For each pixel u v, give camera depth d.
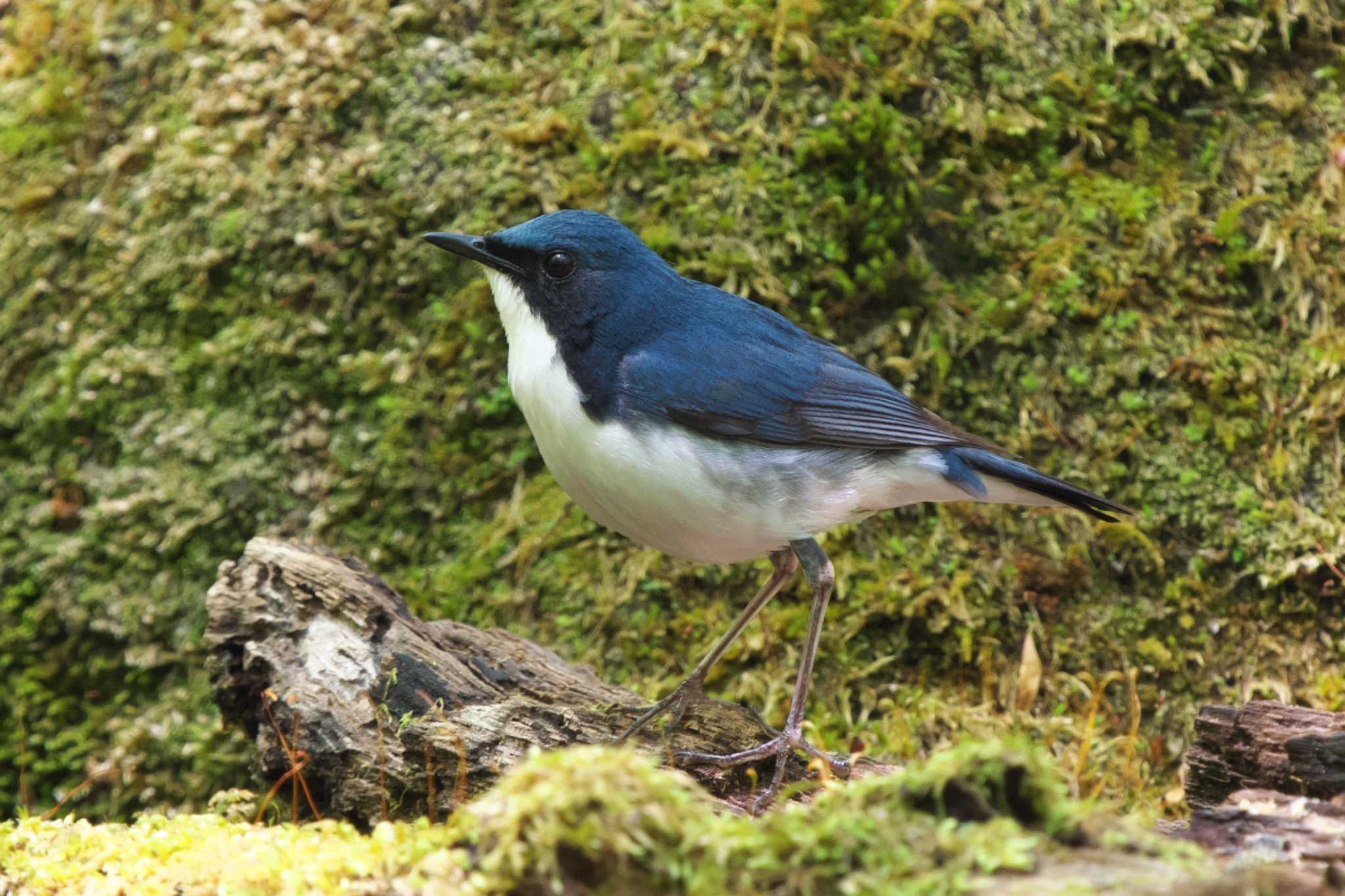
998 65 10.48
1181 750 9.88
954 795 4.84
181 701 10.58
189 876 5.84
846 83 10.41
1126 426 10.24
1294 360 10.29
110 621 10.66
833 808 4.99
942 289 10.37
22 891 5.84
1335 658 10.01
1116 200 10.38
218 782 10.40
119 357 10.94
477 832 5.19
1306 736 6.52
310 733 7.49
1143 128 10.51
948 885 4.46
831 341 10.41
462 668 7.81
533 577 10.48
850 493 8.06
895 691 10.04
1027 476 8.27
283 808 8.17
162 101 11.21
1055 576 10.16
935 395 10.33
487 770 7.28
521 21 10.90
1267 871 4.56
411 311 10.78
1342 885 4.57
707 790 7.51
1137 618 10.12
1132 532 10.10
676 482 7.76
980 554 10.22
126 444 10.88
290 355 10.74
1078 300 10.29
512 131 10.59
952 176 10.41
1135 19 10.50
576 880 4.79
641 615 10.34
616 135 10.52
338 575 7.97
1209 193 10.48
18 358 11.09
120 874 5.98
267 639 7.86
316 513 10.65
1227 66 10.56
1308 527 10.01
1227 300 10.38
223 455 10.77
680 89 10.55
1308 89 10.66
